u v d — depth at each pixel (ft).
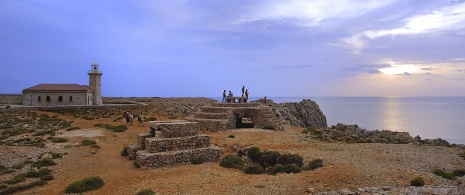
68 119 222.48
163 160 98.94
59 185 80.38
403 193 65.26
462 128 462.19
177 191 71.72
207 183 78.33
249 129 184.85
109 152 123.13
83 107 270.87
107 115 248.93
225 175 87.40
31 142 134.92
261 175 88.07
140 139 111.75
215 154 109.29
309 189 70.38
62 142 137.39
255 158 114.83
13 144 130.21
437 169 89.81
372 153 117.39
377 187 70.64
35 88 281.54
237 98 212.23
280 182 77.77
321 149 125.49
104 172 92.58
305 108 333.62
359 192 66.90
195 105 339.57
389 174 82.02
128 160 109.40
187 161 103.65
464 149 137.69
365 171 83.35
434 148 134.62
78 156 112.78
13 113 231.71
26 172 90.68
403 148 131.85
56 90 281.74
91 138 149.07
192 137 109.91
